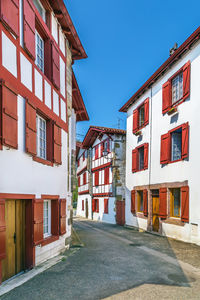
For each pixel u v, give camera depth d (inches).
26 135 211.8
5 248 174.1
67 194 324.8
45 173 253.3
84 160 1048.2
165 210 424.2
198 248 322.7
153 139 482.3
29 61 228.8
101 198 808.3
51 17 289.7
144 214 500.7
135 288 178.4
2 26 185.8
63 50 328.8
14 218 205.5
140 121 564.1
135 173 559.5
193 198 355.3
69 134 344.8
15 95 195.9
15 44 204.4
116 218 681.6
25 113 213.3
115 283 188.2
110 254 287.6
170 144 424.8
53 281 190.4
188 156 370.9
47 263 238.5
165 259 265.6
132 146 585.6
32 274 204.8
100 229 549.3
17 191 197.3
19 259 210.2
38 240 224.7
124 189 691.4
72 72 384.5
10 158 189.5
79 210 1168.2
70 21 314.7
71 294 166.2
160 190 442.0
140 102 554.3
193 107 366.6
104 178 781.3
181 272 218.4
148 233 474.3
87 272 214.4
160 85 468.4
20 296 162.1
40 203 232.1
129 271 219.6
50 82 278.1
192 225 355.9
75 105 499.8
